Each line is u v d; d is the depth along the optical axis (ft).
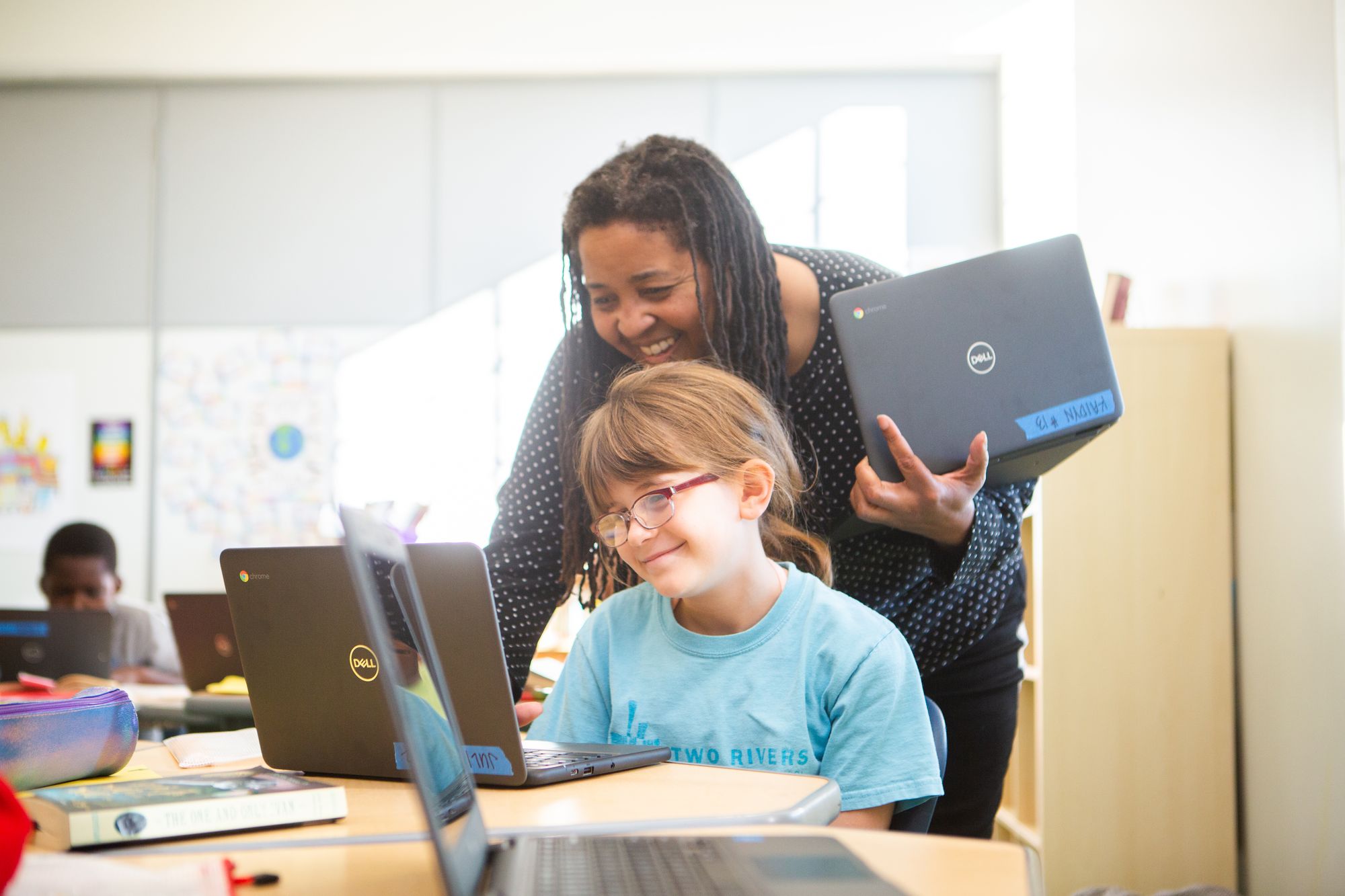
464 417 13.43
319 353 13.60
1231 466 8.09
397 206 13.71
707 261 4.78
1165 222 8.86
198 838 2.56
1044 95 11.85
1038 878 2.29
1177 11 8.61
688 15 12.46
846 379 5.10
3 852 2.01
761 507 4.09
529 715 4.56
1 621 7.73
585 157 13.65
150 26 12.75
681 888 2.05
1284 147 7.06
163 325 13.71
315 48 13.23
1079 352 4.54
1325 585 6.71
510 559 5.33
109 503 13.56
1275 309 7.25
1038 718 8.13
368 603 1.84
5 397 13.71
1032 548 8.76
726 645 3.99
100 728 3.25
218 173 13.84
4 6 12.32
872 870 2.19
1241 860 7.97
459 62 13.50
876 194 13.29
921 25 12.35
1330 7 6.48
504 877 2.14
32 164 13.96
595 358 5.22
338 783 3.35
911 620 5.06
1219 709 8.02
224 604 7.53
